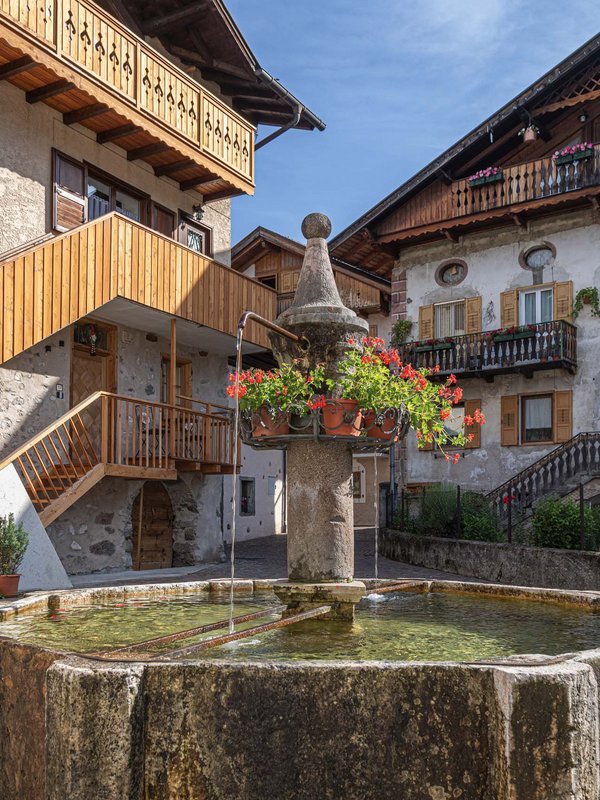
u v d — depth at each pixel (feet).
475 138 74.59
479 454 74.95
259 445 18.88
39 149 47.29
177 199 59.82
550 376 72.49
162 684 10.32
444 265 78.95
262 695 10.23
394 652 14.57
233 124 57.82
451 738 10.09
